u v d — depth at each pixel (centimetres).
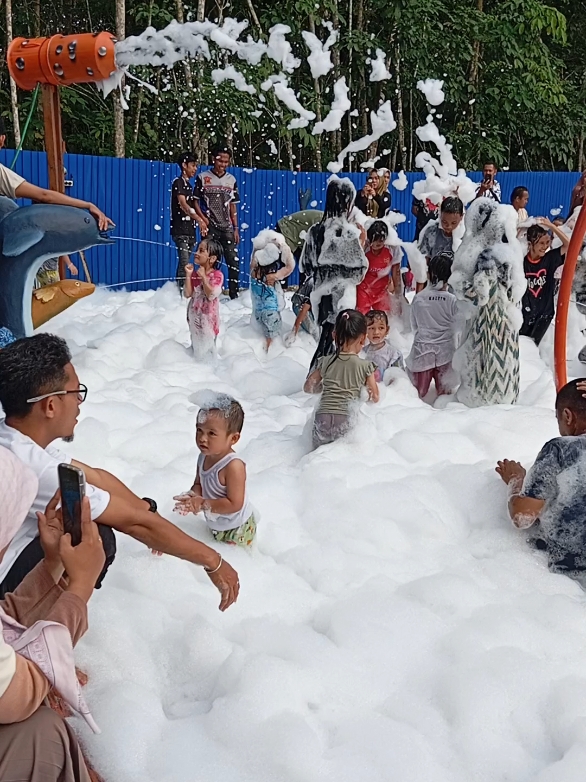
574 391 398
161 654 325
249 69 1449
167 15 1511
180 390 670
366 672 312
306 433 528
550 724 287
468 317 611
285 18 1571
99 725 277
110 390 651
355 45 1599
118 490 322
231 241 1192
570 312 827
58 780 221
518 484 429
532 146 2108
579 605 353
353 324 510
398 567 388
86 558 238
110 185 1259
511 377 607
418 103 1833
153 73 1478
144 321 950
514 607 350
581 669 313
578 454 383
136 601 348
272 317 840
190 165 1153
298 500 450
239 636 336
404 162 1753
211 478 388
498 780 267
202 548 316
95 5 1645
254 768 263
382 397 618
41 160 1195
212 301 766
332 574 378
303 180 1484
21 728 215
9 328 633
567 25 2183
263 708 285
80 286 680
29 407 290
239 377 732
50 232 611
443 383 657
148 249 1315
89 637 323
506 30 1839
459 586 360
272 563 391
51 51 698
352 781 257
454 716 291
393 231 797
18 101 1580
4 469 203
